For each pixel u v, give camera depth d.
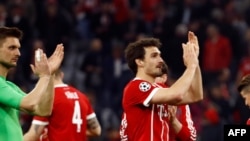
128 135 21.22
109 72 45.62
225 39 48.31
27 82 44.06
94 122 25.23
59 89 24.39
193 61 20.72
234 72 48.75
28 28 46.84
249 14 54.44
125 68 45.12
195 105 40.34
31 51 44.94
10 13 47.09
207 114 37.69
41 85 19.62
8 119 20.03
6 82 20.28
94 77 45.81
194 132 22.27
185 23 51.09
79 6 52.28
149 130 20.95
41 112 20.64
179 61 46.47
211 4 52.09
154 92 20.81
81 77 46.62
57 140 24.11
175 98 20.47
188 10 51.50
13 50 20.22
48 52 46.97
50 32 47.56
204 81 47.03
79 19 51.38
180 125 21.92
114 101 44.59
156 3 52.22
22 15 47.00
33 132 24.08
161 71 21.48
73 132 24.31
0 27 20.27
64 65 48.19
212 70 47.91
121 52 45.94
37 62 19.77
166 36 48.31
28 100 19.52
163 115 21.22
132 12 51.97
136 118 21.03
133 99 21.03
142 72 21.38
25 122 36.66
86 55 46.47
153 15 51.56
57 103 24.17
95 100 44.62
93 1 52.66
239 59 50.47
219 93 43.75
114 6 51.16
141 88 20.97
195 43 21.28
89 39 50.69
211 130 37.56
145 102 20.86
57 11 48.31
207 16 51.78
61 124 24.19
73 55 48.97
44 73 19.75
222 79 46.00
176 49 46.59
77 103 24.50
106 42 50.00
